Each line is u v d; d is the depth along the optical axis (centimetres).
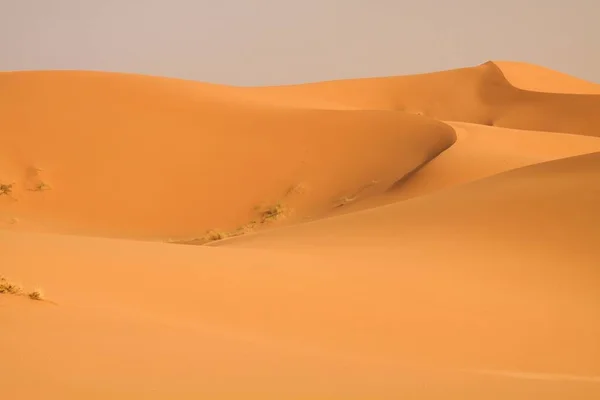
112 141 10525
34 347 1350
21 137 10275
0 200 9138
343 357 1661
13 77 11838
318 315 2230
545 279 2947
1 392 1066
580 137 11550
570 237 3406
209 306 2155
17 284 1811
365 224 4097
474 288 2731
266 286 2411
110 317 1744
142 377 1246
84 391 1122
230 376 1321
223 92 13325
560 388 1466
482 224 3662
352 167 10312
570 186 4003
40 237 2991
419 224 3834
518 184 4347
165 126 11050
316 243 3612
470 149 9162
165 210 9494
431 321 2314
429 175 8231
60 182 9631
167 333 1664
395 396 1277
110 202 9475
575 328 2433
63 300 1862
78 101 11262
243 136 11050
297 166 10412
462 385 1428
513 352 2173
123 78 12194
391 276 2736
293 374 1389
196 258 2692
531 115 19112
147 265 2467
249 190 9956
